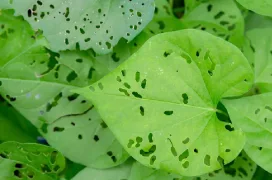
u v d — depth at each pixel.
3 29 0.41
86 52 0.42
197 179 0.41
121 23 0.41
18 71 0.41
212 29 0.43
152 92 0.38
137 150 0.37
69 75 0.42
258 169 0.43
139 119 0.38
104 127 0.42
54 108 0.41
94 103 0.37
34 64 0.41
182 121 0.38
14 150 0.40
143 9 0.41
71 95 0.42
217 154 0.38
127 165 0.42
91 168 0.41
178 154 0.38
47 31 0.41
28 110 0.41
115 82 0.37
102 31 0.41
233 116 0.39
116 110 0.37
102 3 0.41
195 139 0.38
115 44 0.41
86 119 0.42
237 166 0.41
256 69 0.42
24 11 0.41
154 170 0.41
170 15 0.43
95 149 0.41
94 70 0.42
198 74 0.38
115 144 0.41
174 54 0.38
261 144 0.39
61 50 0.41
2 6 0.40
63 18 0.41
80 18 0.41
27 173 0.41
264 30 0.43
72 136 0.41
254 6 0.42
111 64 0.42
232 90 0.39
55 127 0.41
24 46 0.41
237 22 0.43
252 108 0.39
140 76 0.38
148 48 0.37
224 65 0.38
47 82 0.41
